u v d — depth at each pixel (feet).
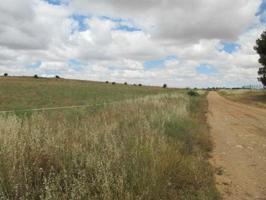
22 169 14.83
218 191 18.65
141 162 17.58
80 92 165.58
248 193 18.84
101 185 14.07
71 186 13.65
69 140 20.20
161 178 16.75
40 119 27.09
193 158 23.27
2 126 20.66
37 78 327.06
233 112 75.97
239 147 32.12
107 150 17.95
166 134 27.53
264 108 93.09
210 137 37.35
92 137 20.43
